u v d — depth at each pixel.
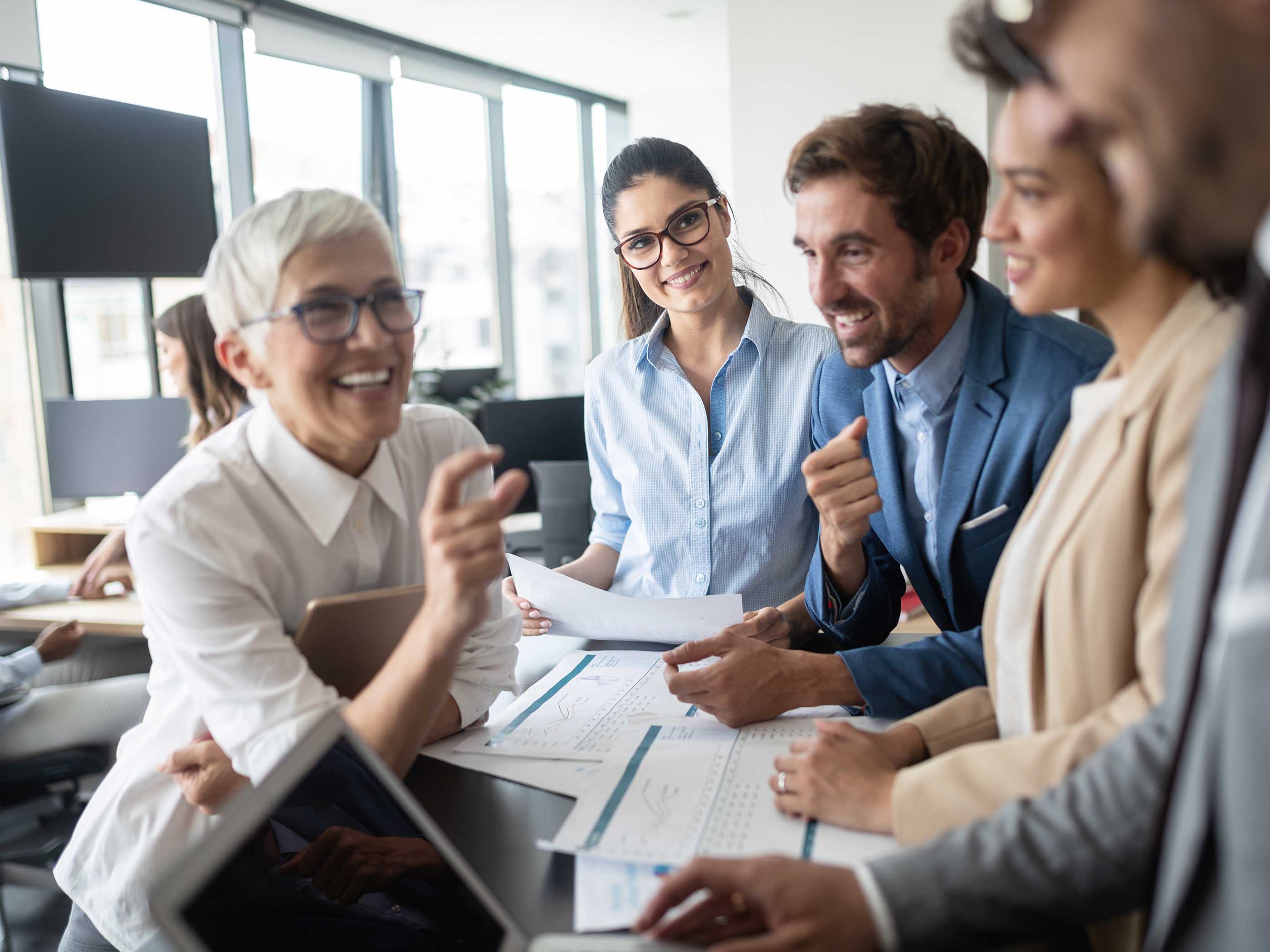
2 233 4.14
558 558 3.62
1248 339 0.54
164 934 0.69
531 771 1.08
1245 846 0.50
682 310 1.92
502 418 4.05
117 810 1.27
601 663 1.47
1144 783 0.70
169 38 4.98
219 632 1.08
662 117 9.19
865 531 1.27
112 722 2.65
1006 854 0.72
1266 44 0.50
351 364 1.07
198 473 1.13
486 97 7.48
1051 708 0.89
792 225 4.38
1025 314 0.88
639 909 0.81
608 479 2.12
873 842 0.87
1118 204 0.76
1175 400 0.78
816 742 0.99
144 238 4.14
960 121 3.97
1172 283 0.80
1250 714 0.49
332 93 6.16
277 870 1.07
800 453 1.89
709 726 1.18
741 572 1.95
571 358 8.98
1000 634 0.95
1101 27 0.54
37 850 2.84
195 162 4.33
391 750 0.97
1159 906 0.62
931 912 0.71
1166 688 0.70
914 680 1.16
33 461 4.31
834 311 1.22
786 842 0.88
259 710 1.05
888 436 1.38
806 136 1.20
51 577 3.46
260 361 1.10
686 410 1.97
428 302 7.10
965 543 1.26
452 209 7.32
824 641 1.55
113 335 4.59
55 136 3.82
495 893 0.86
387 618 1.10
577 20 6.54
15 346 4.22
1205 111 0.51
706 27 6.90
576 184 8.88
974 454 1.25
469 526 0.91
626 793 1.00
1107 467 0.84
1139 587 0.82
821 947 0.70
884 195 1.14
